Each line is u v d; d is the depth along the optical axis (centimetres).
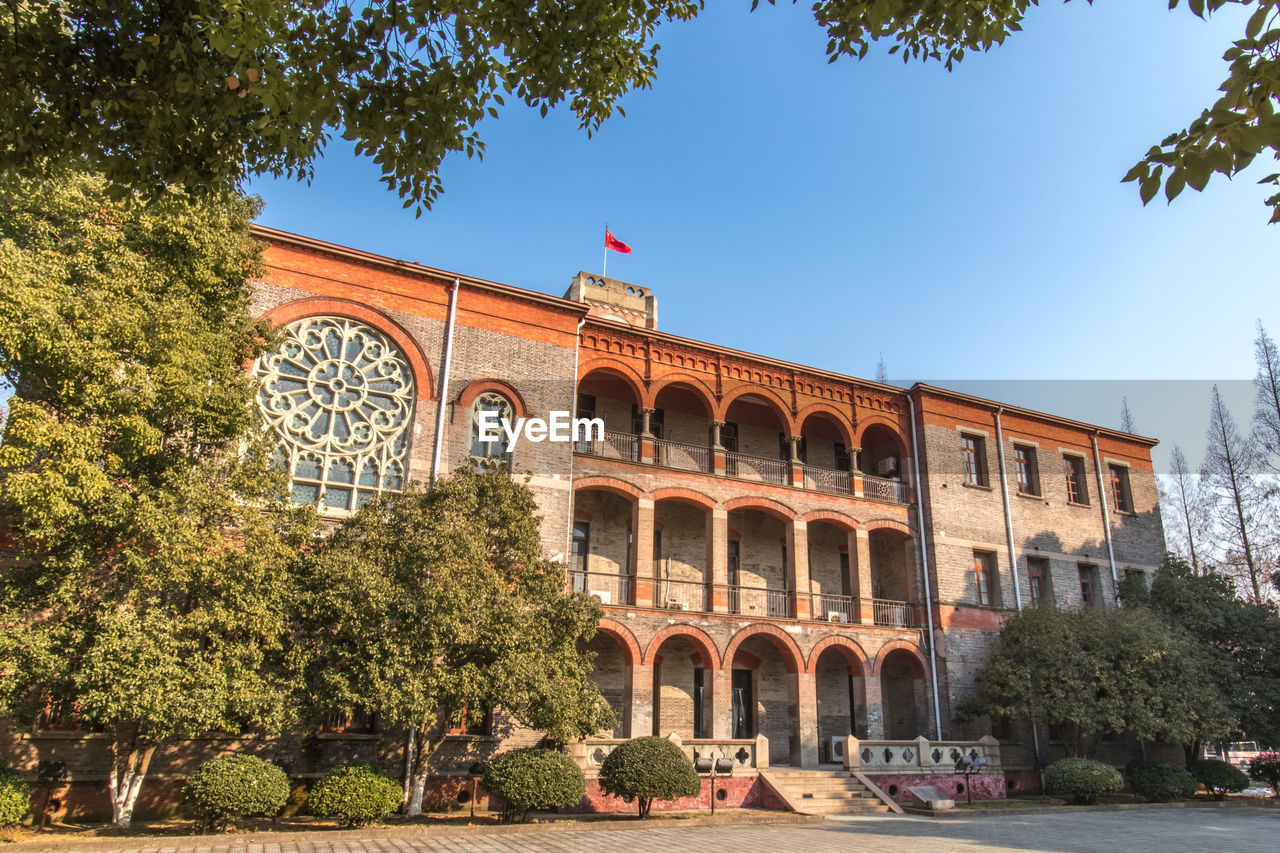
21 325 1345
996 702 2827
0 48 875
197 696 1468
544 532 2375
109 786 1752
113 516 1458
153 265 1638
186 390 1520
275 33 846
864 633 2845
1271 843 1777
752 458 2905
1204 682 2841
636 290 3356
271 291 2236
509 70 970
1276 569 3744
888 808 2286
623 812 2092
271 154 1002
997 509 3266
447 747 2081
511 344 2512
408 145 955
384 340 2356
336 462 2205
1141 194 641
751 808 2228
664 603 2802
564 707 1809
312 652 1670
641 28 1067
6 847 1310
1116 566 3503
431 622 1664
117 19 913
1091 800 2569
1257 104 587
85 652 1421
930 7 833
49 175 965
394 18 881
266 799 1561
